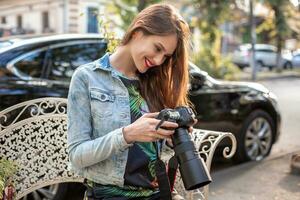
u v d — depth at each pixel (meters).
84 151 1.77
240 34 28.97
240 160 5.67
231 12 18.91
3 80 4.07
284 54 28.08
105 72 1.88
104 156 1.75
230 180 4.78
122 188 1.89
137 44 1.83
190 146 1.75
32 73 4.30
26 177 2.60
